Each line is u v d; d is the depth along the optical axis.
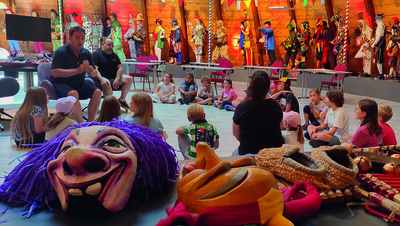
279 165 1.41
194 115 3.17
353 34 11.34
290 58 12.70
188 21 15.50
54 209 1.34
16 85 5.27
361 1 10.76
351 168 1.39
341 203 1.38
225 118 6.39
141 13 16.03
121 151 1.29
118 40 14.73
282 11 13.22
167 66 14.65
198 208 1.11
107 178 1.25
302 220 1.26
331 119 4.27
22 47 13.55
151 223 1.25
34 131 4.04
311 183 1.33
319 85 11.47
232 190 1.09
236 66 14.89
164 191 1.52
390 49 9.41
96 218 1.27
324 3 11.61
